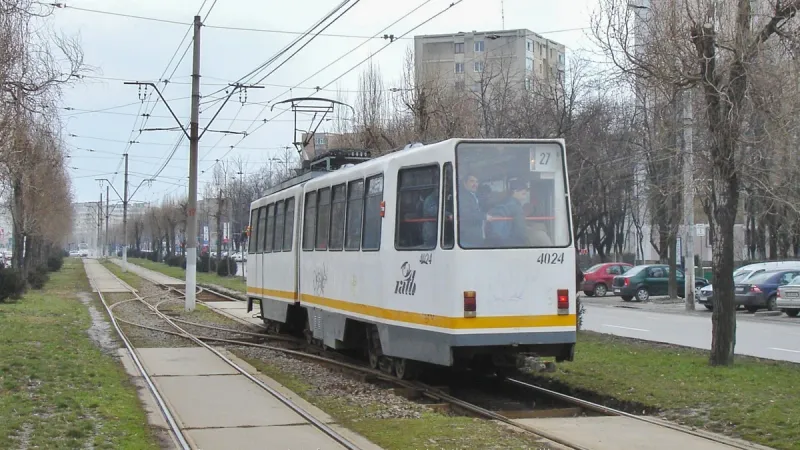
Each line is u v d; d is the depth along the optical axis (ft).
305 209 57.72
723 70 40.73
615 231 197.16
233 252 294.25
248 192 221.05
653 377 40.52
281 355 56.75
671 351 50.52
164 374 45.70
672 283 123.65
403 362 42.63
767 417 30.81
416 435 29.60
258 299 73.46
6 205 117.70
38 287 134.00
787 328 77.36
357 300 46.09
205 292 134.72
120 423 31.04
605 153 120.06
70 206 180.45
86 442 27.78
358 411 34.78
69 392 36.70
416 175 40.01
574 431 30.58
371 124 107.14
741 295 99.09
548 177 38.52
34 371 41.96
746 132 44.73
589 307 111.55
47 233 153.58
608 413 34.65
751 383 37.73
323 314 52.37
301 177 61.41
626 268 143.02
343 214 49.11
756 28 39.83
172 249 313.32
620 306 113.60
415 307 39.29
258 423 32.27
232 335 69.62
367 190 45.50
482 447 27.68
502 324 36.88
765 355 53.78
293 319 63.46
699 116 51.80
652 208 129.49
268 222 69.87
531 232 37.86
